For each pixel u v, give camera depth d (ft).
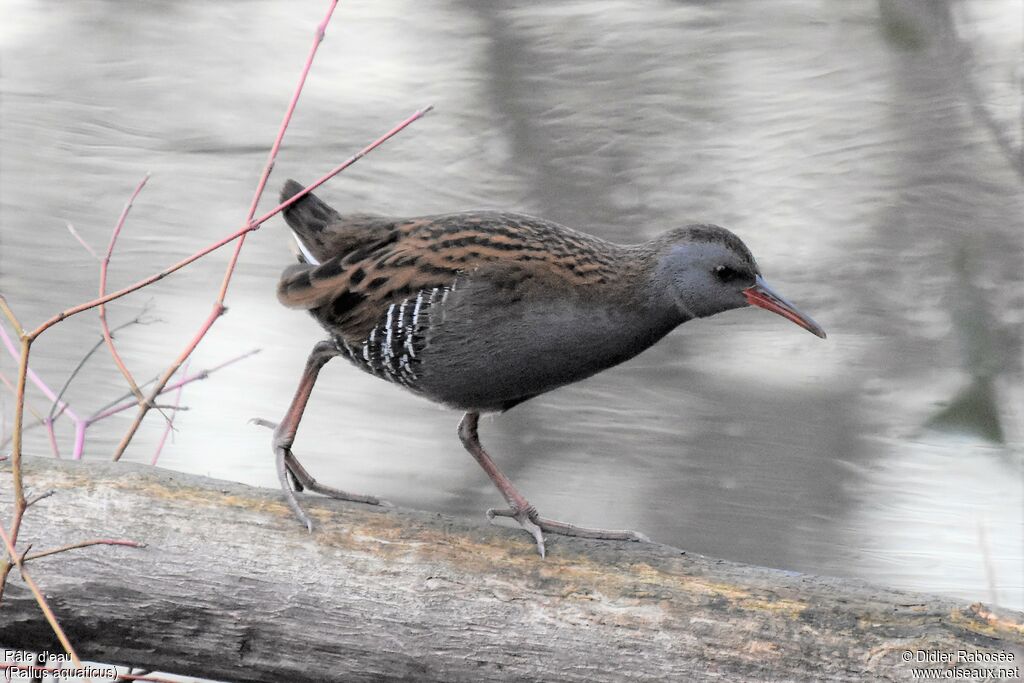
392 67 56.85
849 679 22.20
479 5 61.46
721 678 22.58
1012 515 33.37
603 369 27.17
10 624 23.15
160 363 38.55
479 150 50.78
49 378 37.60
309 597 23.11
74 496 23.54
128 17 60.54
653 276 26.27
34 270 42.34
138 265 42.98
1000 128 37.22
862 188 47.50
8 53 56.90
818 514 33.78
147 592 23.07
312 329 40.57
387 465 35.19
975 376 36.50
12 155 48.60
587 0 61.87
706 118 52.54
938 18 36.24
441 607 23.08
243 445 35.65
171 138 50.90
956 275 42.22
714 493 34.32
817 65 54.03
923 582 31.12
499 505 33.94
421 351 25.62
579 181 49.06
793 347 40.29
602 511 33.71
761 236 45.80
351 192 48.03
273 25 60.44
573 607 23.02
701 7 60.29
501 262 25.20
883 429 36.78
